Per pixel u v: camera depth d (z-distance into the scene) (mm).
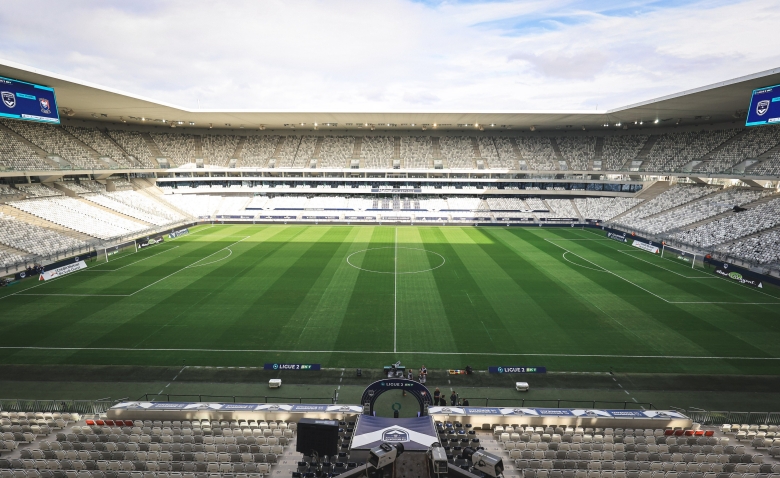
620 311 32938
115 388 22484
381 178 81625
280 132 88625
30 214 52094
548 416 18719
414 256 49750
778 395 22328
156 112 66250
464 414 18844
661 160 73500
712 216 56500
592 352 26641
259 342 27594
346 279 40406
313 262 46594
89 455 14883
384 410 21172
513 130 86750
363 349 26844
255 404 19688
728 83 44281
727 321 31156
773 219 49281
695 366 25062
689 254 47938
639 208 69000
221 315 31656
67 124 70125
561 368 24906
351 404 21422
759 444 16875
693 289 38219
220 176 82250
